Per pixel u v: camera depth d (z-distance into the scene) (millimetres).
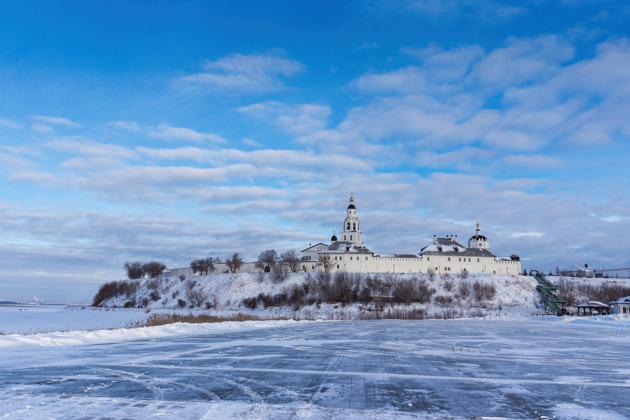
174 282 183125
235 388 17156
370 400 15406
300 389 17141
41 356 25609
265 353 28359
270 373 20688
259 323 60188
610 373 21828
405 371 21812
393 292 146875
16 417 12773
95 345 31750
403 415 13461
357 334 45969
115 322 101500
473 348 33281
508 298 145125
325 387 17594
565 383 18984
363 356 27484
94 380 18375
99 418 12758
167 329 45406
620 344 37438
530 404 15055
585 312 114625
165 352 27984
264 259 183125
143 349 29453
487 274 163250
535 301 143375
